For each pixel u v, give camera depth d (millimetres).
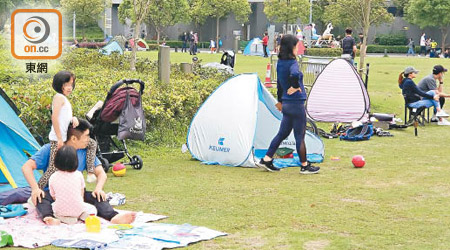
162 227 6246
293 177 8945
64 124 6855
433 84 14602
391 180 8750
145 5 17500
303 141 9125
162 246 5609
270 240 5957
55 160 6441
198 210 7051
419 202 7488
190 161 10094
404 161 10273
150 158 10289
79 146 6883
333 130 13195
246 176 8977
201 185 8328
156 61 19578
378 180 8750
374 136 13023
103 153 9047
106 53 22031
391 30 56031
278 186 8328
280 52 9164
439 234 6184
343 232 6238
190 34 42688
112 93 8727
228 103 9992
